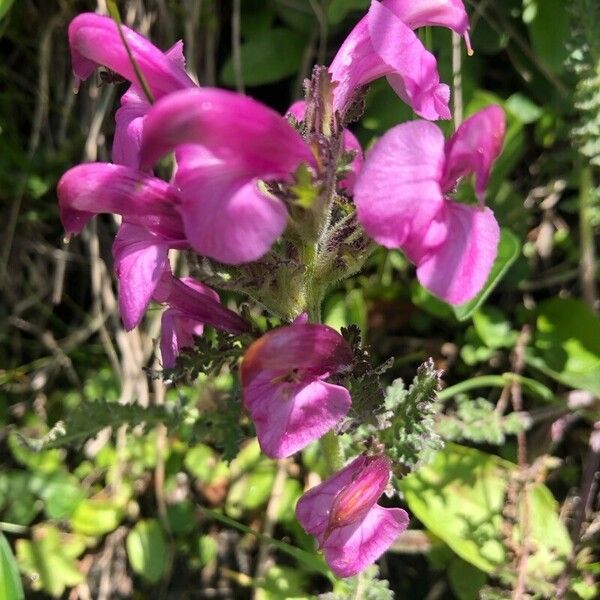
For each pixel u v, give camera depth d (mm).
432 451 100
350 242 76
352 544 81
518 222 134
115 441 136
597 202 123
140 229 74
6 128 142
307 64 134
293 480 129
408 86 68
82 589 127
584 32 114
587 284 131
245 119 61
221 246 60
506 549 112
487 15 127
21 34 140
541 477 123
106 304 141
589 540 115
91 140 136
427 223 63
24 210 144
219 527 129
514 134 126
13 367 145
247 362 70
